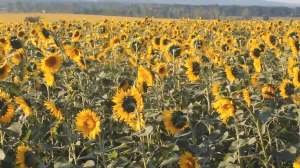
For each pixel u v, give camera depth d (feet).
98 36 53.62
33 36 50.39
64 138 18.17
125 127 21.31
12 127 17.25
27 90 28.35
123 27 78.18
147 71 22.13
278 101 22.09
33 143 19.95
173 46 29.48
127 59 38.96
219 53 44.42
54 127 19.61
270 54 40.75
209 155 18.88
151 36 62.54
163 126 21.21
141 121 17.25
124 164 17.10
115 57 38.81
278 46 44.83
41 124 20.92
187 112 18.39
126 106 16.92
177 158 16.65
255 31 73.46
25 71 29.32
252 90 24.02
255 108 20.90
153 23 93.71
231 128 21.70
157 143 20.58
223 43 47.01
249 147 18.47
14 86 25.89
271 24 77.25
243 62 33.99
